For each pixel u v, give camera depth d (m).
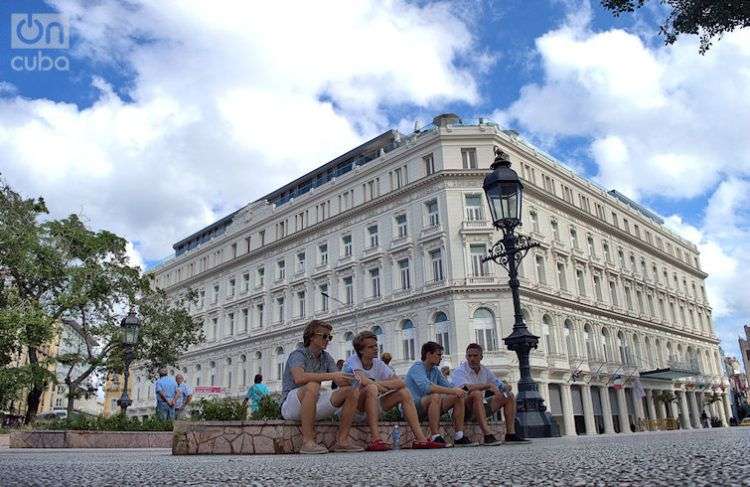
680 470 1.52
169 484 1.59
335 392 4.82
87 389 28.69
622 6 10.23
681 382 49.00
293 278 44.12
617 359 40.81
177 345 32.41
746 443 2.70
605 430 37.28
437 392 5.72
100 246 28.08
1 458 4.06
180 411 16.62
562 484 1.37
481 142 36.19
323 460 3.00
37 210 27.23
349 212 40.19
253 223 49.38
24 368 23.95
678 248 57.22
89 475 1.90
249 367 46.25
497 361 31.47
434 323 33.69
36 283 26.81
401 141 40.50
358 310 37.62
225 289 51.69
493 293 32.69
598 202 45.91
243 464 2.68
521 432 7.64
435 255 34.84
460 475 1.73
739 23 9.67
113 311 28.59
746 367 80.12
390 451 4.44
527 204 37.19
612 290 44.00
